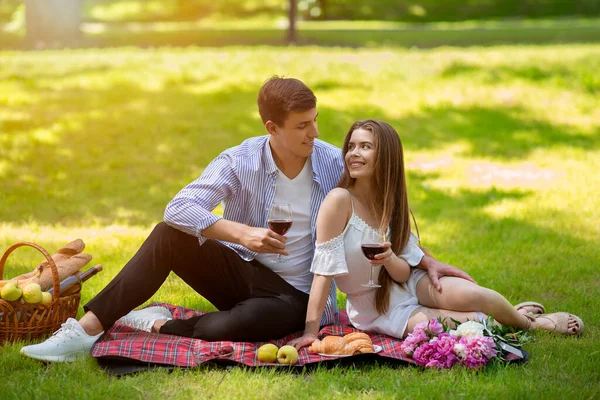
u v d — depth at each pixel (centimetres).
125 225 720
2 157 956
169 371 369
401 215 411
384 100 1266
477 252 632
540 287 532
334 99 1261
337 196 397
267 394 342
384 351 388
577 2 3550
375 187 406
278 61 1564
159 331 411
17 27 2688
